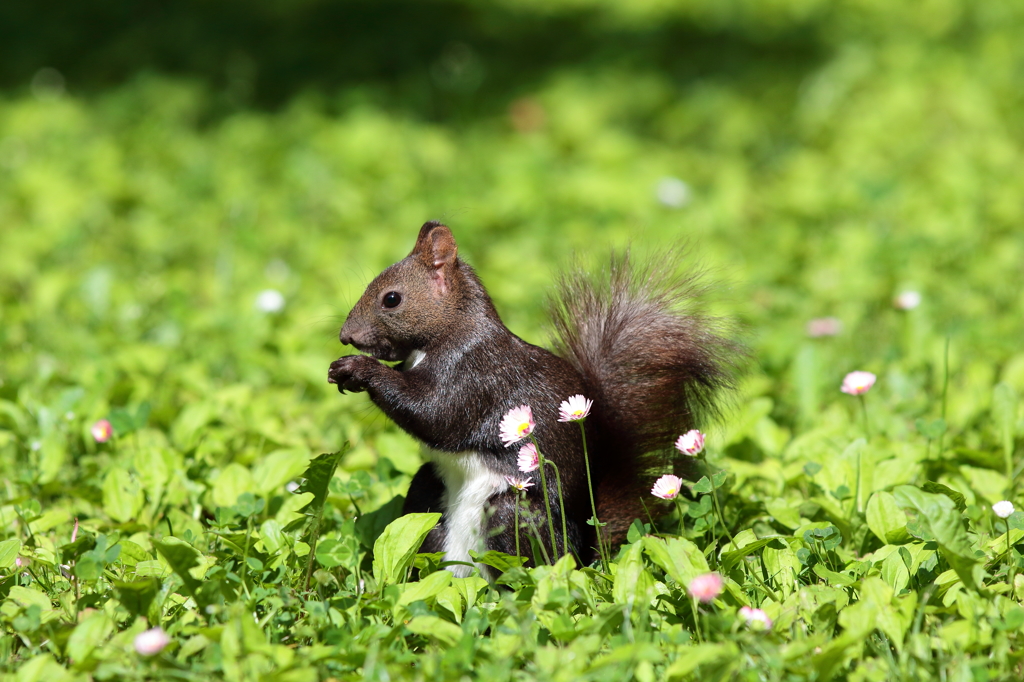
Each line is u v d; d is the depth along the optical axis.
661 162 19.45
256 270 14.41
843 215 16.48
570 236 15.69
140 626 5.52
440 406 6.66
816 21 28.33
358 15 27.95
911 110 21.19
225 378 11.03
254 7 28.47
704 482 6.66
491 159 19.92
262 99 24.14
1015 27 26.62
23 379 10.45
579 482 6.74
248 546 6.27
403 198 17.56
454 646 5.47
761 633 5.40
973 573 5.66
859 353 11.42
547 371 6.79
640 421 7.12
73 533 7.02
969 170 17.36
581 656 5.23
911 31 27.36
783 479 7.91
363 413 9.95
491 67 25.69
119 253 15.12
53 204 16.41
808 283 13.66
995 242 14.81
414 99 23.47
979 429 9.30
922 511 6.46
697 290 7.49
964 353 11.15
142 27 27.45
